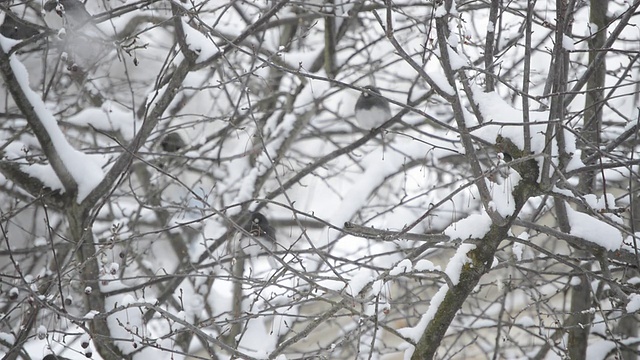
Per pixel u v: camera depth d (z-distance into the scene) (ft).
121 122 42.37
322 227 52.70
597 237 27.17
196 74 43.16
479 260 26.53
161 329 42.60
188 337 40.88
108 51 35.94
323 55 45.65
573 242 27.20
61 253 43.91
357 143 40.37
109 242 29.14
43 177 33.42
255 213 40.75
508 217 25.50
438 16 23.62
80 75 36.65
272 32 53.78
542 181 25.17
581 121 44.42
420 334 27.35
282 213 56.75
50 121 32.91
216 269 43.09
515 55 44.55
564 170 25.95
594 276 26.35
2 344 30.66
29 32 36.99
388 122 39.81
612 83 47.57
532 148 25.43
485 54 26.66
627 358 37.58
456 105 24.25
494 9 26.20
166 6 43.73
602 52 27.53
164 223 46.68
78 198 33.40
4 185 41.75
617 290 25.99
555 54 23.81
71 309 41.60
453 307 26.86
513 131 25.75
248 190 44.24
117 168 33.35
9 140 34.12
